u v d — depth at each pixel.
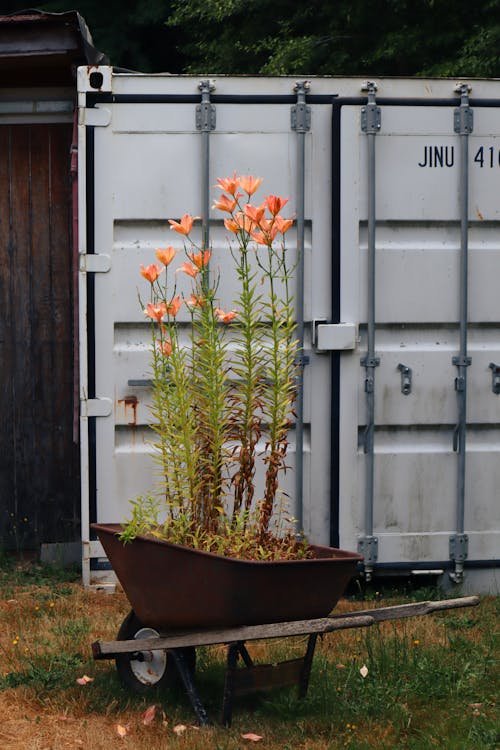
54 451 9.77
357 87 8.00
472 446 8.25
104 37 20.72
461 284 8.09
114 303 7.98
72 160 8.30
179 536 6.05
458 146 8.07
